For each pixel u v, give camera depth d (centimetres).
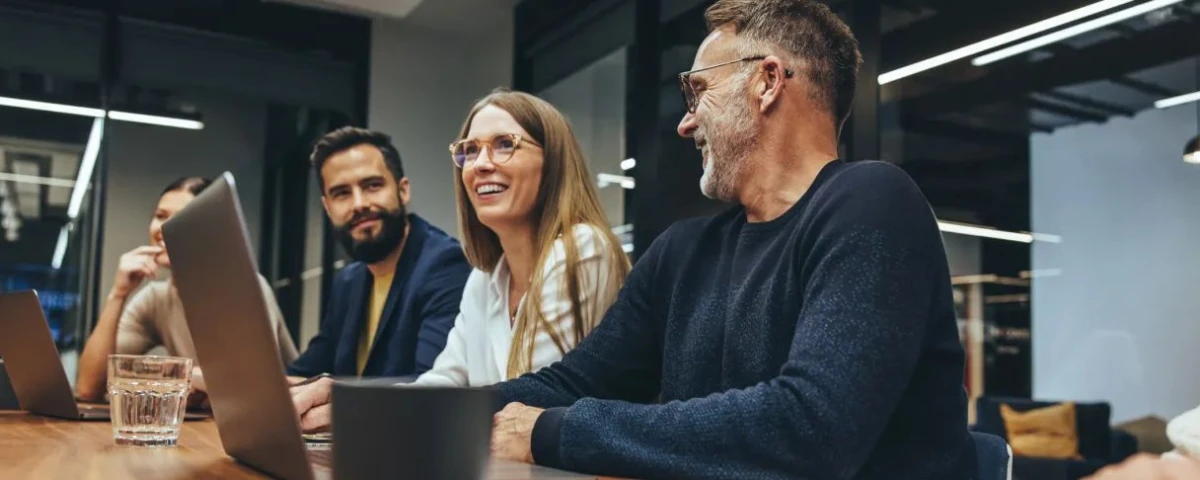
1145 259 595
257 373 71
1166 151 569
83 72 464
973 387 563
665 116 400
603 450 84
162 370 102
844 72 118
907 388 94
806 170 114
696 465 81
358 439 57
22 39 452
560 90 475
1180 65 426
